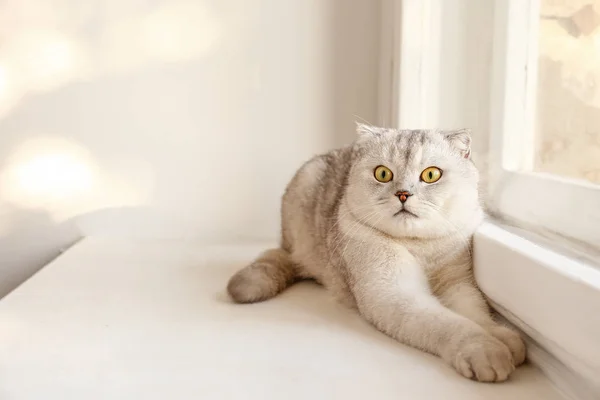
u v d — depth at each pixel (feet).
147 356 2.99
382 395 2.54
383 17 5.57
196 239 5.90
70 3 5.54
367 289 3.56
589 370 2.33
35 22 5.54
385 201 3.59
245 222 5.91
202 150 5.79
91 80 5.64
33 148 5.70
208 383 2.67
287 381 2.68
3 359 2.98
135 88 5.67
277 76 5.73
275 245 5.71
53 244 5.85
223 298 4.02
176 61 5.65
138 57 5.63
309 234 4.55
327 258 4.24
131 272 4.67
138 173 5.80
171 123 5.74
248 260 5.10
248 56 5.68
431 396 2.53
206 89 5.71
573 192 3.13
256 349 3.08
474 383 2.67
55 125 5.68
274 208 5.90
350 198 3.90
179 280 4.46
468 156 3.78
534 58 3.95
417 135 3.76
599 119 3.08
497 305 3.33
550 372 2.70
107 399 2.53
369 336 3.30
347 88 5.78
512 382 2.69
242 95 5.74
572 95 3.40
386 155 3.69
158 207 5.85
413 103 4.98
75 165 5.75
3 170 5.71
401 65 4.93
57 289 4.21
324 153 5.37
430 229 3.60
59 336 3.29
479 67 4.52
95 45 5.60
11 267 5.84
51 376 2.77
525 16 3.97
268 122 5.78
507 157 4.11
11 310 3.74
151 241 5.83
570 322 2.40
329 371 2.80
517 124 4.05
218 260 5.10
